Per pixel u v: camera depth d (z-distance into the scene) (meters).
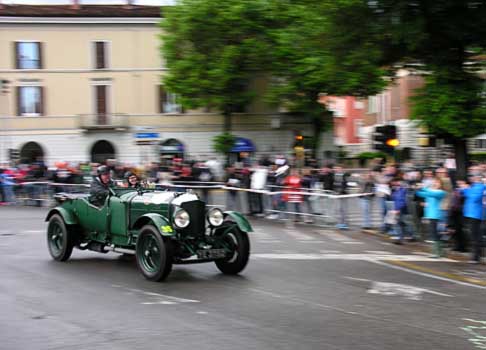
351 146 58.66
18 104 42.00
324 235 16.22
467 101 15.00
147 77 43.34
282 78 38.66
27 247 13.58
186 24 36.81
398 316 7.87
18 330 7.04
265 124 44.50
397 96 43.88
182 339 6.67
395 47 15.84
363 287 9.68
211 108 40.31
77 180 25.16
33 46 41.97
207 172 23.12
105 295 8.84
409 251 13.84
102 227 11.31
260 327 7.18
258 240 15.03
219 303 8.39
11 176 25.39
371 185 17.44
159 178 21.69
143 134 34.91
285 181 19.59
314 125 41.81
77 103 42.72
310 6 16.91
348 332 7.04
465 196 12.85
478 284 10.26
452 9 14.51
